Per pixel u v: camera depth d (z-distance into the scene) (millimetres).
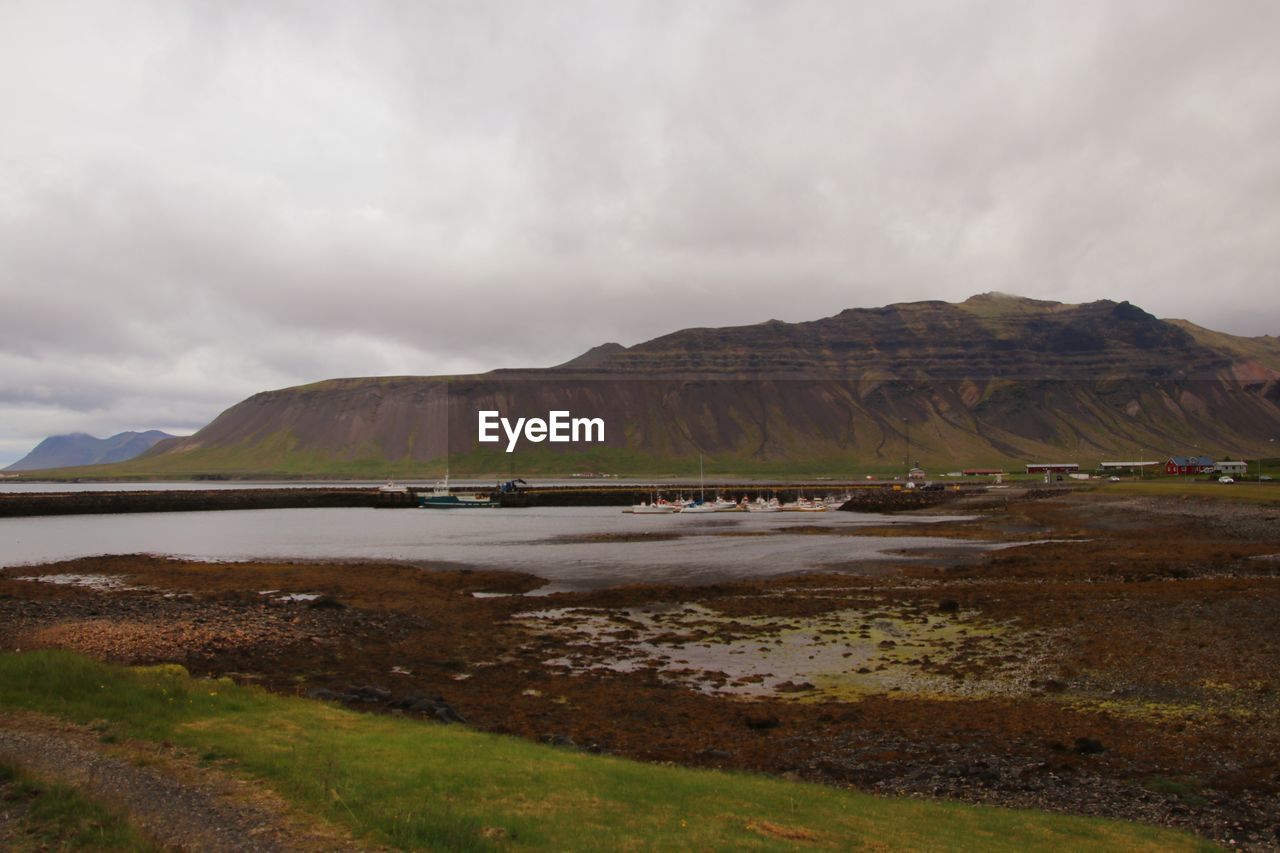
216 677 29516
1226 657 31594
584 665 34812
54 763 15961
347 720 21828
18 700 20219
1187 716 25719
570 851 13422
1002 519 121438
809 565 70000
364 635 39031
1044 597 46594
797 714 27438
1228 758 22188
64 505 167375
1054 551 74000
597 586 59719
